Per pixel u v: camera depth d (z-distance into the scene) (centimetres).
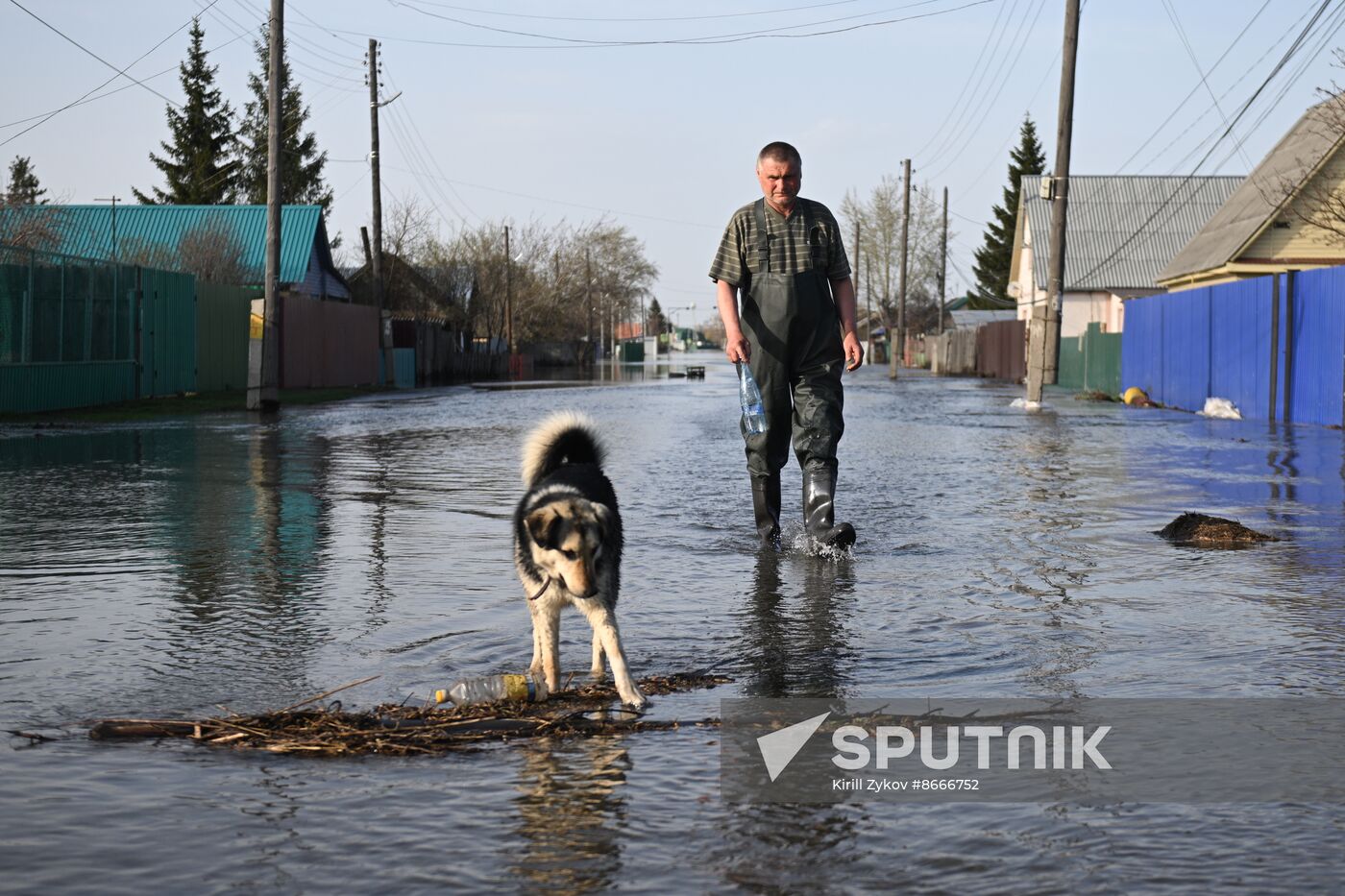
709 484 1273
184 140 6888
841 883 336
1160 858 352
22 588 739
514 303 7169
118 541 914
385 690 530
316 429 2119
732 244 895
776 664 572
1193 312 2791
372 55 4359
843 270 900
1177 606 695
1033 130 8919
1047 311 2933
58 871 341
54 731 468
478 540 930
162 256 4062
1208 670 557
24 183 5362
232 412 2597
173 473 1377
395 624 648
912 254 9544
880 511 1081
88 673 550
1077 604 701
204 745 452
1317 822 378
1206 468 1457
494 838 366
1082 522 1015
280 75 2662
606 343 11950
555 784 413
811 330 889
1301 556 855
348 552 872
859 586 754
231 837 365
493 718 485
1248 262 3186
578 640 621
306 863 348
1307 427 2139
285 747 449
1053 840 365
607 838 366
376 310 4444
